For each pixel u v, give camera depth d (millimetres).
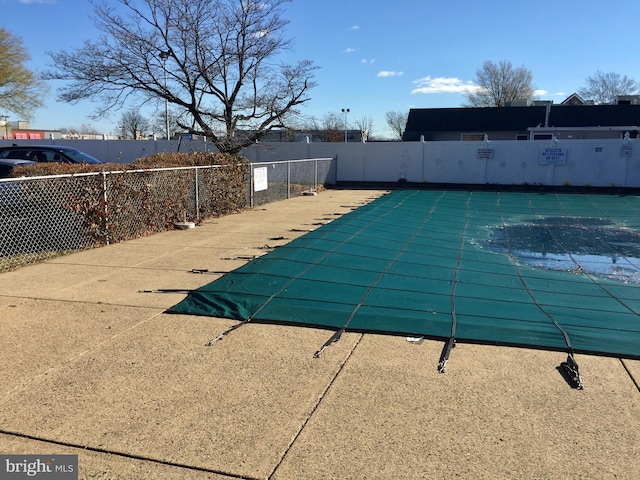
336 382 3461
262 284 5676
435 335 4266
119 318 4680
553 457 2631
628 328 4508
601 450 2695
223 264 6742
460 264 7016
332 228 9391
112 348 3998
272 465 2561
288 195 15695
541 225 10812
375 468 2539
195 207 10430
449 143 20375
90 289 5582
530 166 19531
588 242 8953
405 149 21031
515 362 3793
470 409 3115
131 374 3555
